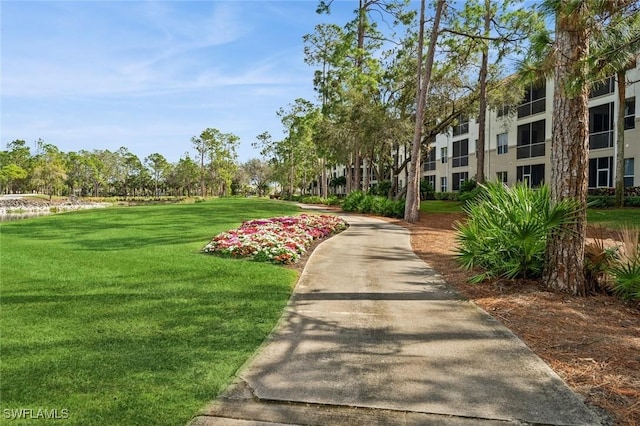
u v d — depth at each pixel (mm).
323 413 3031
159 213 22719
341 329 4793
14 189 76750
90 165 77000
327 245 11008
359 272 7785
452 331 4742
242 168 89562
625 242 6547
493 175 31656
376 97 26969
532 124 27578
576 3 5098
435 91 23875
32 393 3242
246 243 9586
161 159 89562
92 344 4250
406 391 3348
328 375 3627
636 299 5762
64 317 5102
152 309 5426
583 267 6176
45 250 10117
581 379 3559
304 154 49750
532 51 6227
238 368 3748
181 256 9141
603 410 3086
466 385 3455
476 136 34062
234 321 5008
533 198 7043
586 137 6195
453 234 13711
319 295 6242
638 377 3586
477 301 5922
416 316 5277
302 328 4816
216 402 3170
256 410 3066
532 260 6723
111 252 9742
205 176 74062
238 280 6965
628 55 5363
